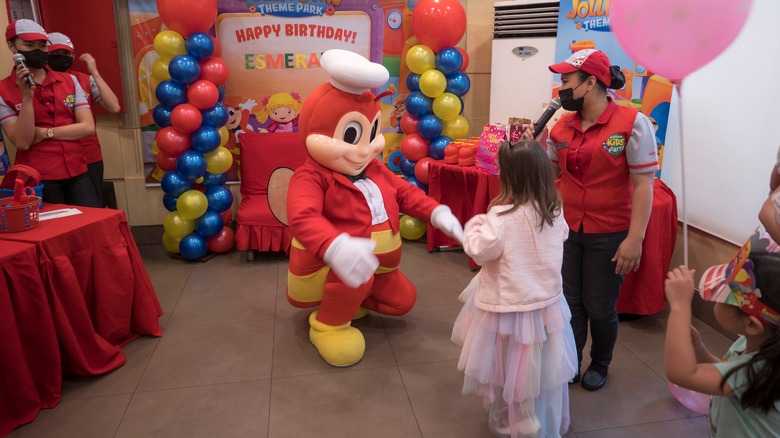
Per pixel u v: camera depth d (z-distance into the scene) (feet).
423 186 13.42
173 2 11.16
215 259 12.90
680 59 5.30
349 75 7.34
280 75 13.51
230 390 7.72
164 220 13.05
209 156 12.27
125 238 8.73
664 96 9.95
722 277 3.83
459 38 12.48
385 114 14.17
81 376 8.00
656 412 7.18
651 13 5.25
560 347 6.00
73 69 12.75
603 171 6.60
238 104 13.57
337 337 8.39
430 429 6.89
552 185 5.73
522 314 5.73
